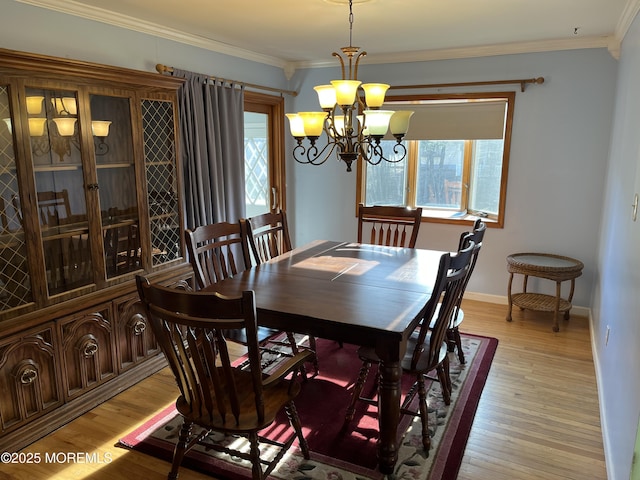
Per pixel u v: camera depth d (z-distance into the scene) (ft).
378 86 7.68
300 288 7.82
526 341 11.51
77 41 8.94
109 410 8.54
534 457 7.29
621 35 10.71
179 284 10.23
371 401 8.02
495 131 13.80
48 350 7.71
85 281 8.39
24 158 7.14
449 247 14.80
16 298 7.29
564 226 13.15
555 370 10.05
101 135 8.43
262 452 7.37
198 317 5.58
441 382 8.44
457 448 7.47
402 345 6.38
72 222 8.10
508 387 9.36
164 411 8.52
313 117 7.78
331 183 16.14
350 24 9.57
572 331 12.15
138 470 7.02
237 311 5.28
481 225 8.89
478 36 11.68
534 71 12.77
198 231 8.70
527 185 13.37
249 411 6.19
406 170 15.65
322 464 7.10
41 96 7.38
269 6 9.01
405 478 6.81
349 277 8.45
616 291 8.23
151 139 9.49
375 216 11.95
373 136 7.64
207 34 11.42
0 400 7.14
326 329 6.57
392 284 8.04
